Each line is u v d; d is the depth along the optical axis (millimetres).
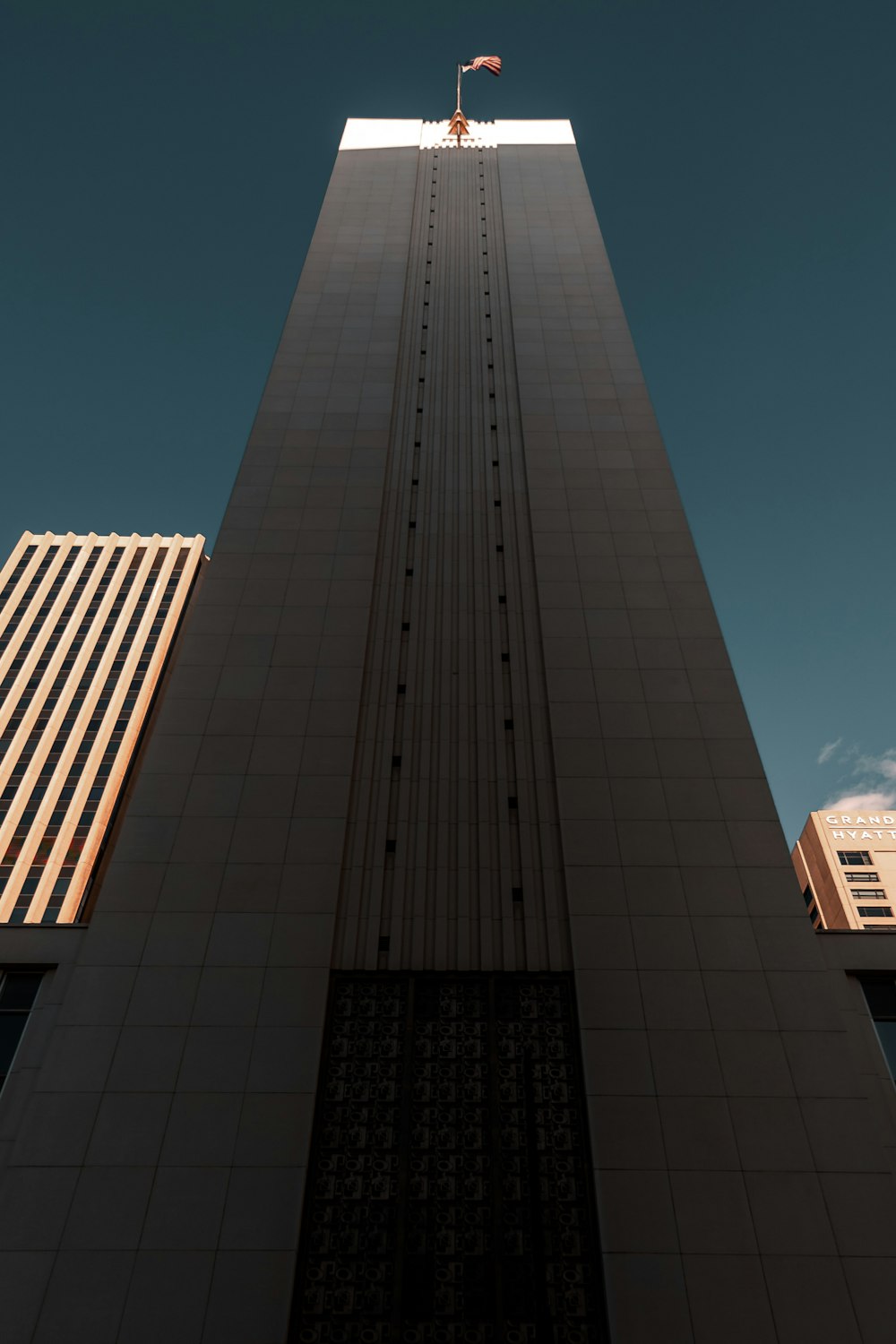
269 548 29703
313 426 34531
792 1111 17719
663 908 21000
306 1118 17594
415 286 42594
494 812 23344
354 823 23000
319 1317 15625
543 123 56500
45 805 92125
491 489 32438
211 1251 15891
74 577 113812
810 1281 15617
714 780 23562
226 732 24531
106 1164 16875
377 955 20609
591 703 25391
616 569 29188
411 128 56344
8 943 20594
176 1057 18375
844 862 108438
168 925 20562
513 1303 15938
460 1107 18422
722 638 27062
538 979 20219
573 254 44219
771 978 19766
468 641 27578
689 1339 15016
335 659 26516
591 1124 17578
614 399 35844
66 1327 15000
